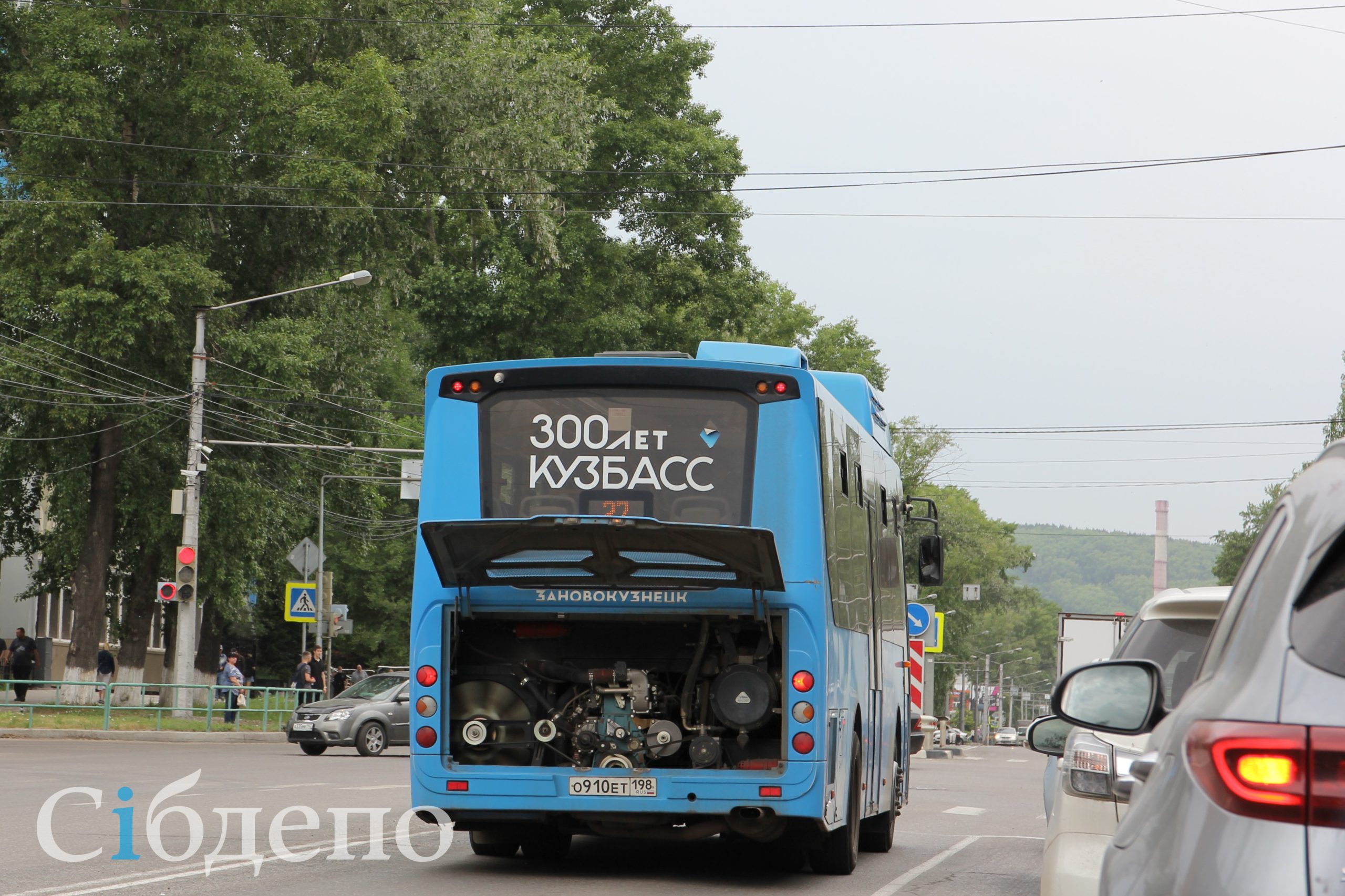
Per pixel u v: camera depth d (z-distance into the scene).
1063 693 5.59
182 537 46.91
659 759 14.23
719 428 14.10
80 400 43.34
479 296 57.38
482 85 49.97
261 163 46.62
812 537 13.93
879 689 17.73
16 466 46.25
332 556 87.62
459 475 14.34
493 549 13.64
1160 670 5.43
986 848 19.12
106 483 46.25
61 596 70.50
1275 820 3.58
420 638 14.30
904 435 107.81
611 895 13.20
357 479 54.41
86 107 42.66
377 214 49.94
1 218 42.50
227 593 49.22
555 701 14.53
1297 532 4.11
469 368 14.42
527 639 14.63
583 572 13.87
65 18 43.31
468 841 17.67
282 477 51.31
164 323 44.09
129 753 33.69
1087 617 49.56
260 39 47.69
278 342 45.47
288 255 48.94
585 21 64.38
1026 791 33.88
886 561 19.03
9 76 43.78
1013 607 165.00
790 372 14.10
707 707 14.30
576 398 14.27
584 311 60.50
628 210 63.81
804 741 13.76
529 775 13.99
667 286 63.66
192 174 45.78
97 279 42.22
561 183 61.44
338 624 58.25
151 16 44.91
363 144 45.88
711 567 13.59
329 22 48.94
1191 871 3.69
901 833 21.44
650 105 64.12
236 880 13.32
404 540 92.88
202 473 42.19
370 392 52.62
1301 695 3.69
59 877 13.16
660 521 13.46
